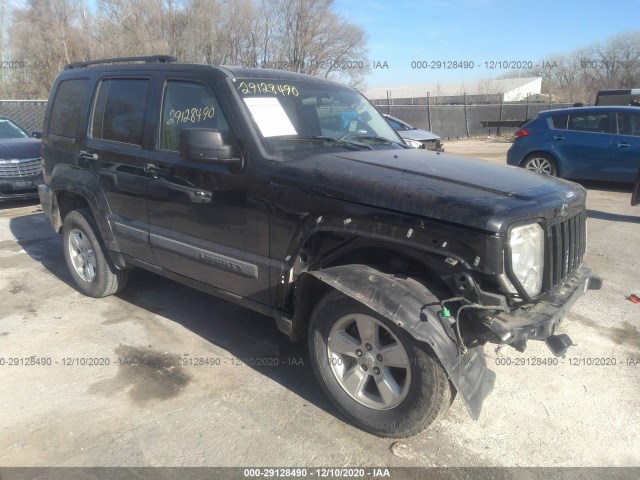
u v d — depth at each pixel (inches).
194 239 148.3
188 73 150.3
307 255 127.7
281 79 154.9
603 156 395.5
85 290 198.7
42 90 930.7
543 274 112.7
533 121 431.5
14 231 298.5
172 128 153.3
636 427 124.1
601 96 757.3
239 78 143.8
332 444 117.2
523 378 144.3
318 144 142.6
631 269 230.4
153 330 171.9
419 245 106.5
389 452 114.9
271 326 175.8
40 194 210.8
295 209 123.6
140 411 128.4
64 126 195.6
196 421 124.6
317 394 136.4
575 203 125.3
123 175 165.9
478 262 101.1
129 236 169.0
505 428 123.6
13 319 179.9
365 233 112.5
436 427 123.9
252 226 133.0
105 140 175.0
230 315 184.1
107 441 117.3
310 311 131.3
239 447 115.9
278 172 127.0
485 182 118.0
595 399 135.0
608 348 160.9
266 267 132.0
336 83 177.6
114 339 165.5
